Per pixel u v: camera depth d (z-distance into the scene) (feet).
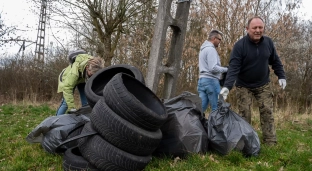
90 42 52.70
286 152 16.53
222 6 35.88
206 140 15.05
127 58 43.34
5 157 15.62
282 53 42.75
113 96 12.37
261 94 17.98
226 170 13.23
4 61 52.65
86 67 18.08
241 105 18.13
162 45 19.07
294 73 54.24
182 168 13.42
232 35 35.78
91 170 12.34
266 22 40.06
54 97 49.32
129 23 50.98
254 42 17.13
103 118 12.31
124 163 12.09
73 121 15.88
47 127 15.64
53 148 15.20
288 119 33.45
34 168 14.03
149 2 50.60
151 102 14.49
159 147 14.96
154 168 13.55
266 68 17.66
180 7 20.20
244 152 15.26
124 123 12.05
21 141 18.26
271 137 18.01
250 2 35.60
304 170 13.89
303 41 51.96
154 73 19.06
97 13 50.49
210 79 21.21
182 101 16.08
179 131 14.71
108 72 16.92
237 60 17.25
